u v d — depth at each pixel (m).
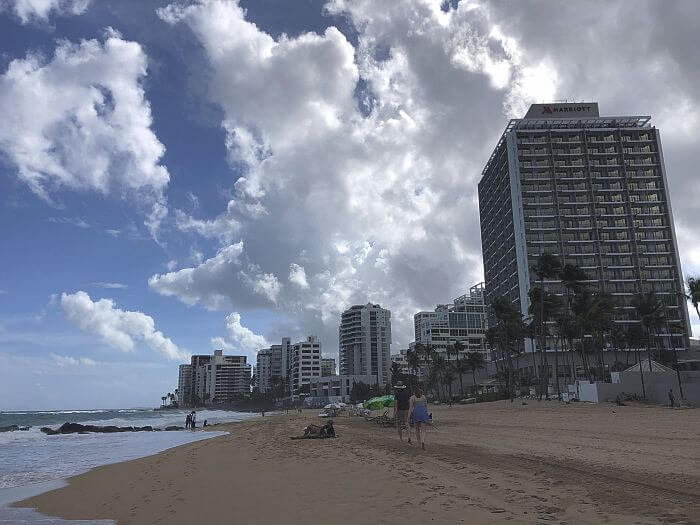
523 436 21.14
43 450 33.91
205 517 9.65
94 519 11.04
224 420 94.69
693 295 67.31
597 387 56.78
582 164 127.75
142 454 28.70
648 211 124.25
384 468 13.03
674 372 57.38
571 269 79.12
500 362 131.75
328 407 70.38
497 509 8.01
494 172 141.75
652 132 129.75
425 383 154.50
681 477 10.10
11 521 11.43
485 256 151.12
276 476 13.61
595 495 8.67
